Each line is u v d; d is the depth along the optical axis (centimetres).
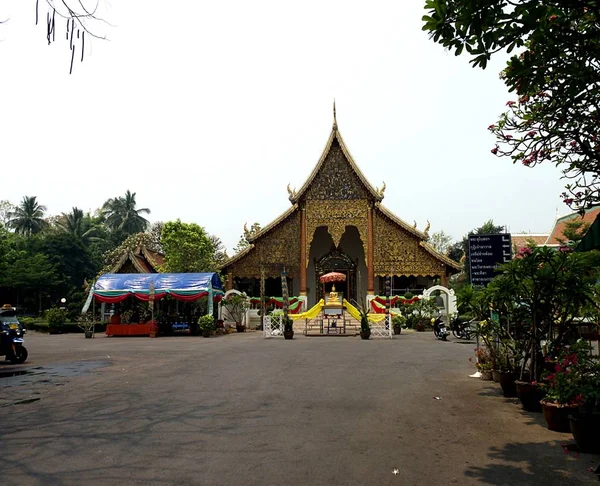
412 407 729
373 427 615
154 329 2464
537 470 461
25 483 432
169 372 1099
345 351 1553
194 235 3653
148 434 586
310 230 3091
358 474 449
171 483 428
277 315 2403
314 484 424
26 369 1217
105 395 839
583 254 689
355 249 3400
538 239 3888
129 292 2536
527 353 761
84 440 564
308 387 893
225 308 3014
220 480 434
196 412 697
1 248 4616
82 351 1691
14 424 645
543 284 709
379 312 2930
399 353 1490
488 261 1140
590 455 504
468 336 1955
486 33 476
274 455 504
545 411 609
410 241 3041
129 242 4925
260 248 3111
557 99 608
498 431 598
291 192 3084
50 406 759
